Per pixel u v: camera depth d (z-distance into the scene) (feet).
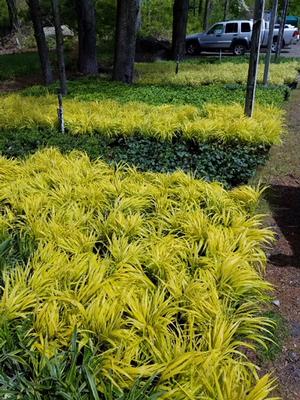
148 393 7.55
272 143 23.03
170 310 9.36
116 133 24.17
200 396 7.34
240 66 56.08
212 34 84.74
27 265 10.68
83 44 55.57
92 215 14.30
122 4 44.86
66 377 7.66
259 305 11.79
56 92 38.34
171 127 23.70
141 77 49.70
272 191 19.56
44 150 20.40
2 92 44.91
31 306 9.32
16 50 83.71
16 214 14.53
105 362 7.97
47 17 75.56
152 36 86.84
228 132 22.63
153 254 11.41
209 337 8.61
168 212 14.37
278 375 9.75
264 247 14.10
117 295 9.68
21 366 8.37
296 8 103.60
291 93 44.09
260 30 23.35
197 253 11.72
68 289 10.02
